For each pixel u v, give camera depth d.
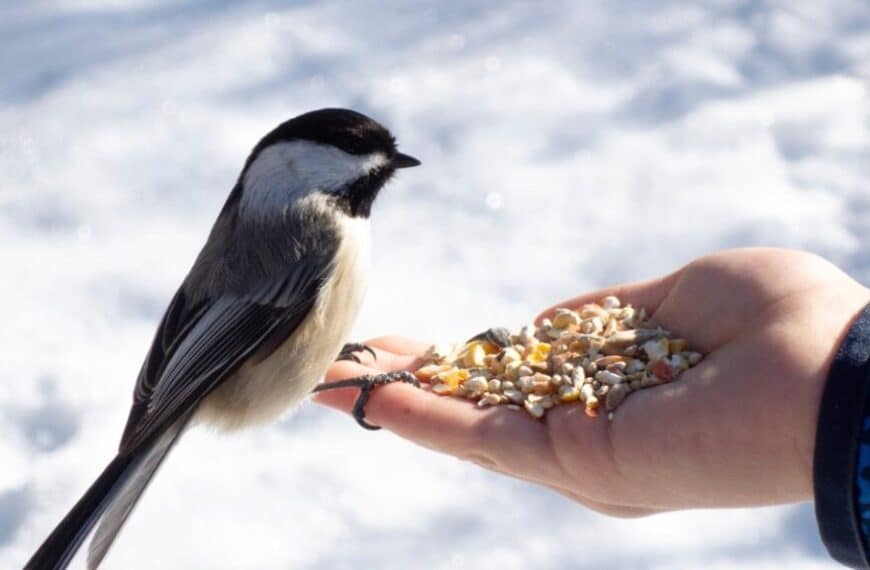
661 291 0.63
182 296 0.62
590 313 0.63
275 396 0.63
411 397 0.61
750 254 0.60
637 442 0.58
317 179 0.63
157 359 0.62
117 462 0.60
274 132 0.63
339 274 0.63
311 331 0.63
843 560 0.55
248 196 0.63
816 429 0.55
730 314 0.59
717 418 0.57
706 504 0.58
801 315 0.57
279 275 0.62
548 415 0.60
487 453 0.60
